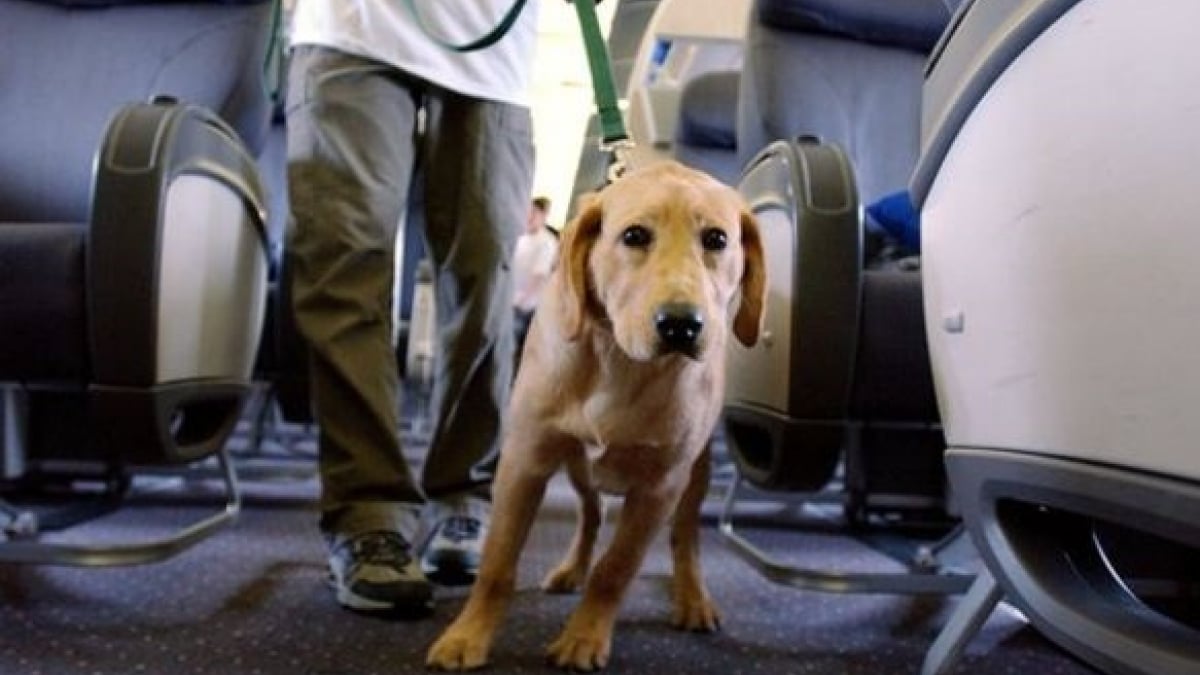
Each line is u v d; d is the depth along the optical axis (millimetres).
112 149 1310
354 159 1396
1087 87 736
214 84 1943
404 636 1224
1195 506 628
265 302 1836
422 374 2975
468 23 1505
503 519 1142
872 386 1428
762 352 1491
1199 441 622
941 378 1015
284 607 1335
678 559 1390
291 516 2068
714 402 1113
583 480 1197
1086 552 898
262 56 1979
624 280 947
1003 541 906
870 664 1229
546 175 6145
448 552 1500
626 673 1146
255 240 1684
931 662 1132
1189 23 632
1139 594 1295
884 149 2055
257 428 2943
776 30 2086
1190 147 626
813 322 1361
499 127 1547
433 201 1547
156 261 1298
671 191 965
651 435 1048
